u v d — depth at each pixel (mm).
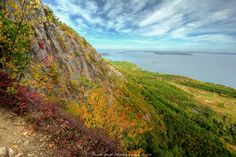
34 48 18828
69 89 23359
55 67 21109
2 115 8203
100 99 30172
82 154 6867
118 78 63062
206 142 74562
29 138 7242
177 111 111812
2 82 9641
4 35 9695
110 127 24984
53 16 31047
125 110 38469
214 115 150750
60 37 29688
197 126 91188
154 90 147250
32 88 14078
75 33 44219
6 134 7098
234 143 108438
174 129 67750
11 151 6215
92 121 21062
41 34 22406
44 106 9883
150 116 51625
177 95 170625
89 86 30422
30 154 6410
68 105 19156
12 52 9812
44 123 8336
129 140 27000
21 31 10094
